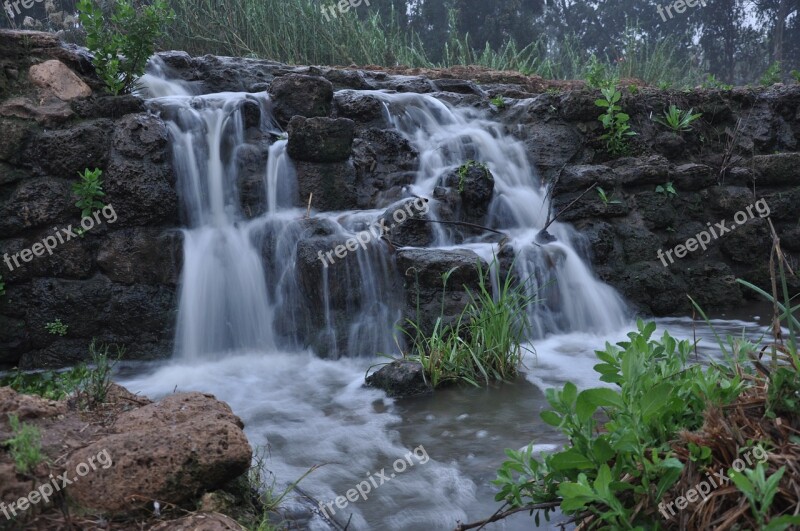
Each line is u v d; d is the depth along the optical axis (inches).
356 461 177.8
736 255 375.2
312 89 357.7
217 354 291.3
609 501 102.0
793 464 98.1
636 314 346.3
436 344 251.8
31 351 280.8
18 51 307.0
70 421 138.6
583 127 387.9
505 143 388.2
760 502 94.3
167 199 292.5
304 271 285.0
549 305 314.8
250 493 138.7
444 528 141.3
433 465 173.9
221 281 294.7
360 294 284.8
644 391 113.6
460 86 450.0
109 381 164.7
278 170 323.6
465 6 1153.4
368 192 340.5
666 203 366.3
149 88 366.0
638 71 714.8
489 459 177.2
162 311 287.0
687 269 366.6
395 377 234.8
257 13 593.3
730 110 411.8
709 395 113.8
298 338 290.5
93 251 285.1
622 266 350.6
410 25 1139.9
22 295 279.7
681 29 1331.2
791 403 104.7
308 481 164.6
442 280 277.1
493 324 253.0
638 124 394.3
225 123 324.5
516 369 253.3
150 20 327.0
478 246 310.8
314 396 235.3
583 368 262.2
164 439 122.3
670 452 108.5
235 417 142.8
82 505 115.8
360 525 142.6
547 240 332.2
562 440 189.3
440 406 220.8
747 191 381.7
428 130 391.2
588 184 361.7
